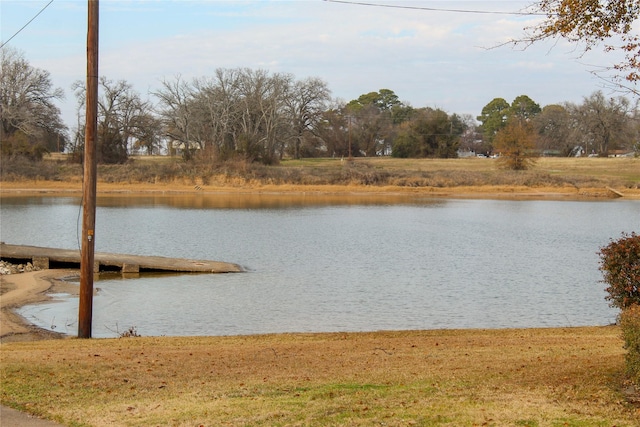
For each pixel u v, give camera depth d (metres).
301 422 8.53
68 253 34.69
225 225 56.91
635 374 9.29
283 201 84.44
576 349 13.69
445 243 46.94
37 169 98.81
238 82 122.44
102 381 11.38
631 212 73.06
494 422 8.23
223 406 9.48
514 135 114.88
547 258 40.06
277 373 12.01
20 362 13.03
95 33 17.92
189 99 121.38
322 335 17.72
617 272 14.85
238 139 114.19
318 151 152.12
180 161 112.00
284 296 27.52
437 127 149.25
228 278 31.95
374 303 26.28
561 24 12.12
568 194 97.44
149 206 74.88
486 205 81.75
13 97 110.88
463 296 27.92
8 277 30.14
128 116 116.62
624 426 7.95
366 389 10.29
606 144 141.88
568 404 8.90
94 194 18.56
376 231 53.88
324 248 43.69
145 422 8.84
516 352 13.63
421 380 10.87
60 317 22.72
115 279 31.22
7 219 59.69
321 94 136.88
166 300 26.42
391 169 112.38
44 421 9.11
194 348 15.33
